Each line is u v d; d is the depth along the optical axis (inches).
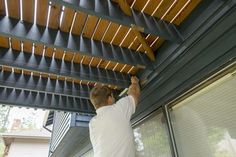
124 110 76.7
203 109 88.9
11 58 104.3
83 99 161.0
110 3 83.4
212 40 83.6
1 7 85.5
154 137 114.6
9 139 534.9
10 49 106.0
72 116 187.5
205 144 84.8
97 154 69.5
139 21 88.0
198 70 90.8
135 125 133.4
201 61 89.3
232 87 78.4
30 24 92.2
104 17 80.1
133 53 114.4
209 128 84.4
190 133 92.8
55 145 284.4
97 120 76.0
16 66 103.7
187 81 96.7
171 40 94.8
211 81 86.6
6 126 913.5
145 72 125.6
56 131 291.7
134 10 89.3
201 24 87.4
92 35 103.9
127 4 84.4
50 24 95.0
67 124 201.0
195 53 91.6
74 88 138.6
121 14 84.4
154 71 117.3
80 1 75.9
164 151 105.0
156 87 117.0
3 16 88.0
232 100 77.6
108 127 71.6
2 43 102.7
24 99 142.0
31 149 534.3
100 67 127.0
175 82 103.8
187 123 95.5
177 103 103.6
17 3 84.6
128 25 85.6
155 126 115.2
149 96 122.1
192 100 95.5
